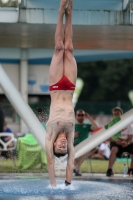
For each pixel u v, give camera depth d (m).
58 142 17.52
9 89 22.22
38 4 23.47
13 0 22.84
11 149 28.59
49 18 23.00
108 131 22.94
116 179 23.33
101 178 23.77
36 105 44.31
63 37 17.75
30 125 22.25
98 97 78.31
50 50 39.69
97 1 23.62
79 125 26.05
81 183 21.39
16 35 26.56
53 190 18.80
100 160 37.19
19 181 22.14
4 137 31.27
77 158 24.47
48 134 17.75
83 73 78.44
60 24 17.66
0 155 32.84
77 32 25.22
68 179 18.25
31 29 24.59
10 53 39.78
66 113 17.44
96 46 30.92
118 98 78.50
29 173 26.02
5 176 24.47
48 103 44.50
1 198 16.81
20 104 22.27
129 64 77.94
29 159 27.80
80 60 44.88
